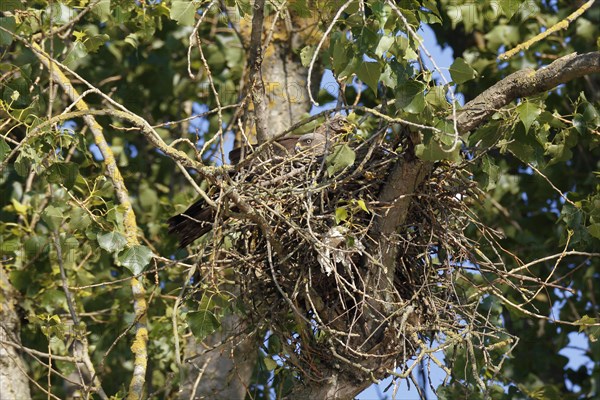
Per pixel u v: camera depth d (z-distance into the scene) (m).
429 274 10.30
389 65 9.42
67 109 9.84
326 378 10.54
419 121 9.34
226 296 11.02
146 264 10.91
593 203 10.97
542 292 15.76
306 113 14.12
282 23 14.33
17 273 14.25
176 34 17.86
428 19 9.84
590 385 16.94
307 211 9.69
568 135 10.63
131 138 17.92
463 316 10.69
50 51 11.80
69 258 13.84
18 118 10.62
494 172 10.33
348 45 9.30
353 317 10.26
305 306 10.59
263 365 13.43
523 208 17.12
